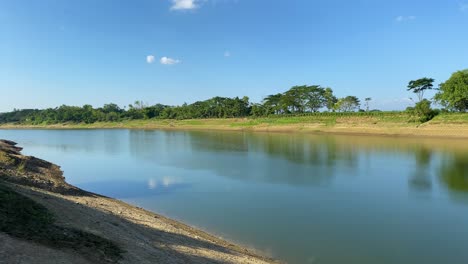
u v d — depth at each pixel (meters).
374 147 54.06
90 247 11.56
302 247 16.75
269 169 37.28
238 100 146.62
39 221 12.69
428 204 23.39
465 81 77.00
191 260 13.10
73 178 34.94
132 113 183.38
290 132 92.81
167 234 16.45
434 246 16.72
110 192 28.62
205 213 22.25
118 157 51.47
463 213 21.38
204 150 57.12
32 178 24.08
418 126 72.50
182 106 178.88
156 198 26.31
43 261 9.62
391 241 17.38
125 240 13.49
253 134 91.56
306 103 134.88
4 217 11.95
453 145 53.00
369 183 29.70
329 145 58.72
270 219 20.92
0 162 29.34
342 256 15.75
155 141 77.62
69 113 185.12
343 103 126.44
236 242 17.45
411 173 33.44
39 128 172.62
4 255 9.31
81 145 72.69
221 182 31.34
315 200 24.89
